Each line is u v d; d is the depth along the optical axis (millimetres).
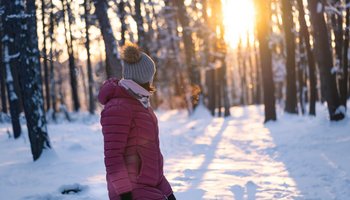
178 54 33188
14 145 13898
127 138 2645
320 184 7039
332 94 15172
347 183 6934
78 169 8914
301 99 27156
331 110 15102
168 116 30766
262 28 21000
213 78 31297
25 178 8367
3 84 26812
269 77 20875
